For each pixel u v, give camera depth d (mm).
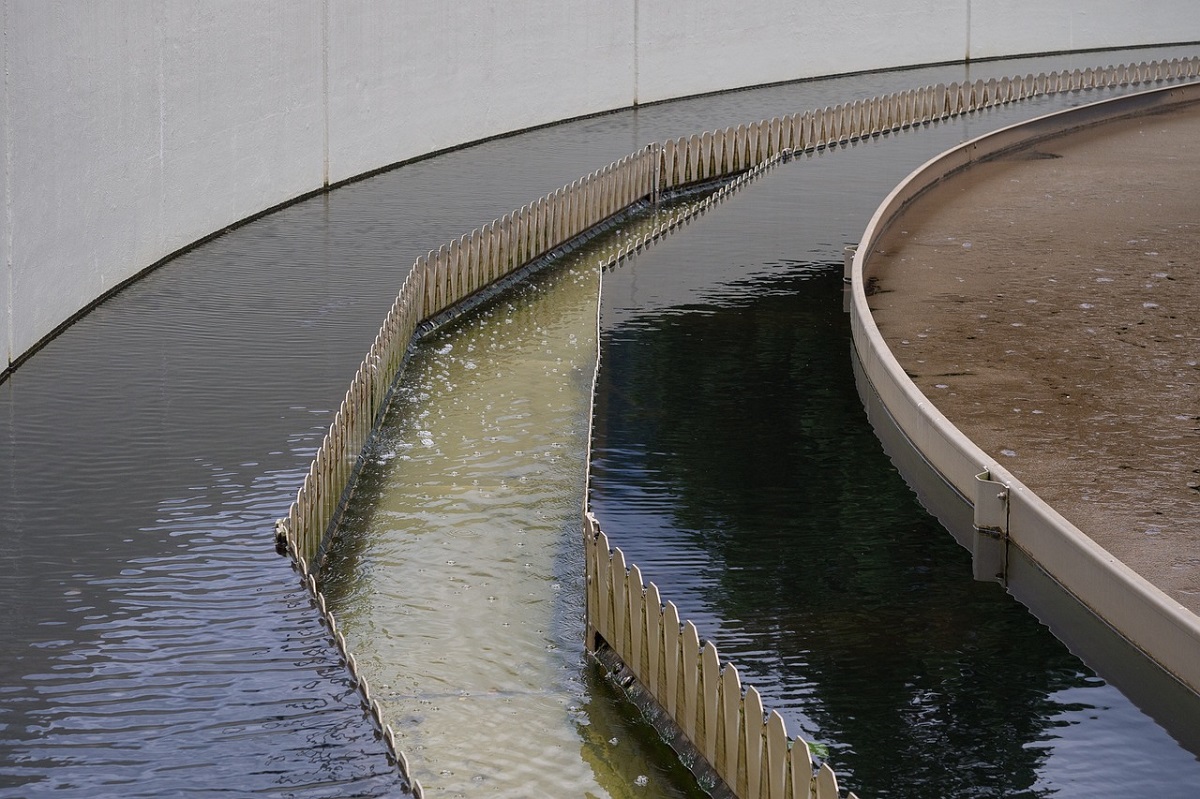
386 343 13805
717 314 15320
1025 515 9500
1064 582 9008
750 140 26703
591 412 11930
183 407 11961
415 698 8438
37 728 6812
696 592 8781
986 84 33375
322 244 18672
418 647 9102
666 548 9406
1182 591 8680
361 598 9820
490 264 18391
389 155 24578
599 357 13664
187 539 9250
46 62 13609
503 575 10219
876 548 9555
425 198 22094
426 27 25281
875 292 16734
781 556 9336
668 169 24703
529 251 19688
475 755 7805
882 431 11891
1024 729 7219
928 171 24250
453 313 17297
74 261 14555
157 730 6805
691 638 7289
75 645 7699
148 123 16578
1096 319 15461
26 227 13219
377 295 16000
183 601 8297
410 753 7809
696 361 13625
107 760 6535
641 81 33344
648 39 33281
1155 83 37656
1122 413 12234
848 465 11055
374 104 23859
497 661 8906
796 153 27641
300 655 7621
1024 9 43562
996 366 13711
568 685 8586
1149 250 19062
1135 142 29547
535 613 9602
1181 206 22297
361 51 23219
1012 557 9422
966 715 7367
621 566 8242
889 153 27297
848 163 26031
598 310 15328
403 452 12695
